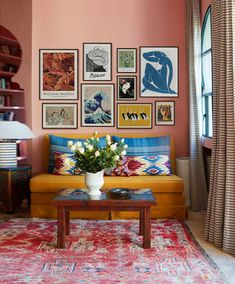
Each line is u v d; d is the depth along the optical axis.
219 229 3.52
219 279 2.80
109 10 5.46
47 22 5.45
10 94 5.48
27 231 4.04
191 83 5.19
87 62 5.47
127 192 3.61
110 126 5.48
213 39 3.80
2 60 5.51
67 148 5.13
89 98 5.48
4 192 4.79
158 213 4.55
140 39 5.47
